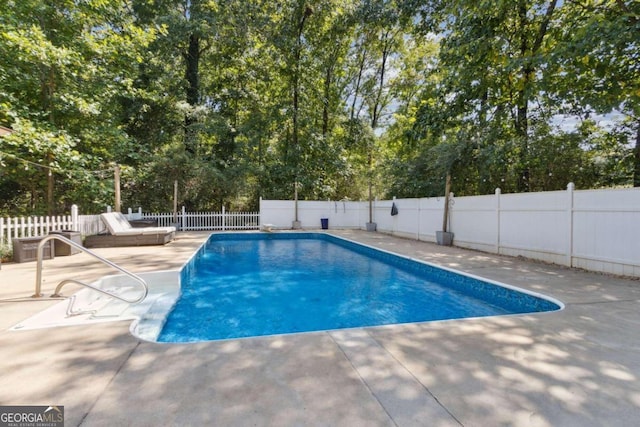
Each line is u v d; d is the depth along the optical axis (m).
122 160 13.07
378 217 14.01
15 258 6.06
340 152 17.27
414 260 7.07
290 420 1.65
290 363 2.30
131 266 5.89
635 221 5.10
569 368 2.25
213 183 14.47
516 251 7.34
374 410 1.75
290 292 5.55
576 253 6.02
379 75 19.75
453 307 4.75
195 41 15.86
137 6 14.41
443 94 9.77
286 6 16.03
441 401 1.84
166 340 3.59
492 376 2.13
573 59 6.33
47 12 9.33
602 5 7.25
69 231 7.73
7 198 12.02
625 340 2.73
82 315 3.53
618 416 1.72
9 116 8.41
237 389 1.94
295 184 15.34
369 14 15.41
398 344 2.65
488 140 9.23
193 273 6.93
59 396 1.86
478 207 8.48
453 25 9.70
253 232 13.07
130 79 11.57
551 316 3.36
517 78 8.61
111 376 2.09
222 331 3.85
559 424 1.65
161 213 13.73
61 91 9.71
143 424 1.61
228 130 15.77
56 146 8.41
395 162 14.11
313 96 17.81
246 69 16.53
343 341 2.71
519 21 8.93
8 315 3.26
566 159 8.47
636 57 6.41
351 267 7.62
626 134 8.55
